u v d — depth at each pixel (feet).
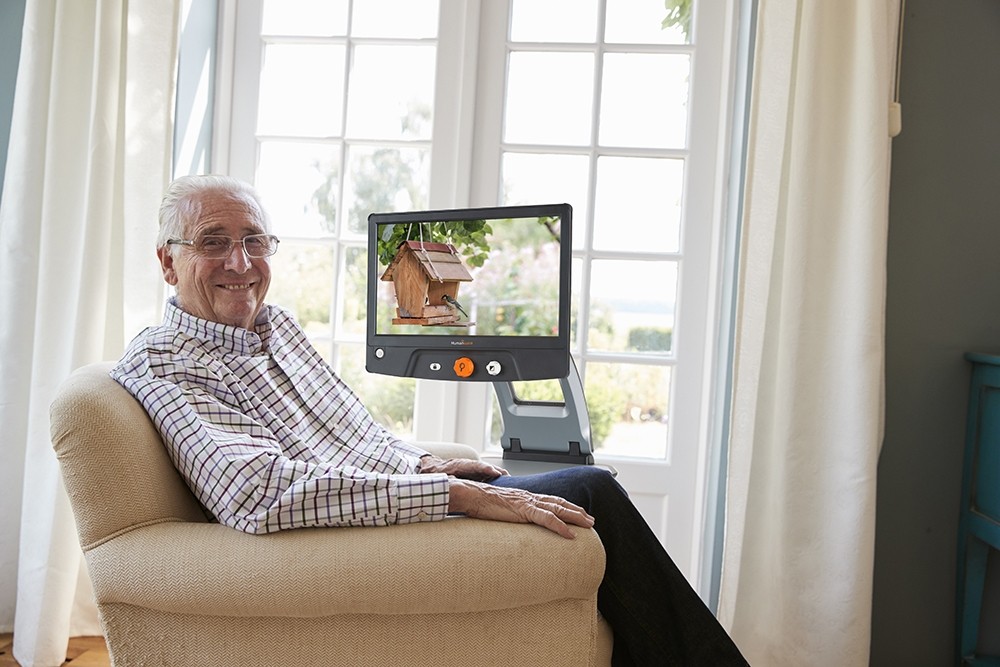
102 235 7.57
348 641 4.51
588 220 8.63
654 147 8.58
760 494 7.58
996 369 7.18
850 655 7.17
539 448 6.62
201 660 4.50
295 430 5.50
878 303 7.12
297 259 9.15
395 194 9.00
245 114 8.99
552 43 8.55
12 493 7.92
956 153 7.79
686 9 8.57
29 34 7.73
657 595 5.08
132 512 4.49
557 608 4.62
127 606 4.49
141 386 4.84
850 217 7.20
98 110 7.53
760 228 7.42
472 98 8.59
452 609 4.44
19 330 7.83
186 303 5.48
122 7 7.72
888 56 7.30
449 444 6.59
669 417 8.61
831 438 7.25
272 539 4.41
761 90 7.42
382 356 6.52
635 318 8.70
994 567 7.79
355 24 8.93
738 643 7.59
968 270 7.81
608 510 5.14
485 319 6.23
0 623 8.02
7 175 7.82
